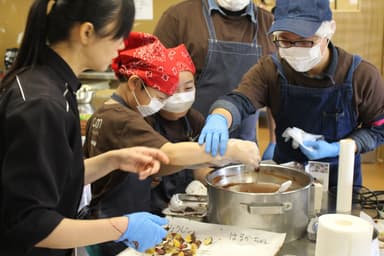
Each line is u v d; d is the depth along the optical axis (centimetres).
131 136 139
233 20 221
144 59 148
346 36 332
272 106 176
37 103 86
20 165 84
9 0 342
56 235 88
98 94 303
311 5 143
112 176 142
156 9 331
